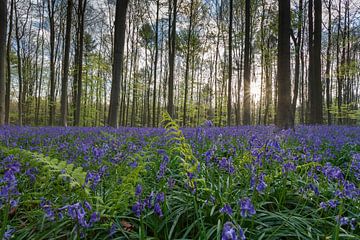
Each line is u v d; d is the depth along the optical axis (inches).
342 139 274.7
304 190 120.0
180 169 153.4
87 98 1168.8
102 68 1004.6
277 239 97.3
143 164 130.0
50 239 94.4
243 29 989.2
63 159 177.3
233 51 1210.0
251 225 101.7
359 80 1556.3
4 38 450.6
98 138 275.9
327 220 111.9
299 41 758.5
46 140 262.1
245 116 681.6
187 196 118.4
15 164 89.4
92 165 158.4
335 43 1072.2
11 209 117.3
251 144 161.5
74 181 103.2
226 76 1374.3
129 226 105.2
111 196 118.3
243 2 949.8
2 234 84.5
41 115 1675.7
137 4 1001.5
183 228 106.6
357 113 933.8
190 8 848.9
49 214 91.9
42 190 127.9
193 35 908.0
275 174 134.2
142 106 1743.4
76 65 968.9
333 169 117.7
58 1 971.9
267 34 917.8
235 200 113.7
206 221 107.6
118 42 472.1
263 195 122.8
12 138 279.7
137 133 349.1
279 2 362.9
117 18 473.7
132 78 1282.0
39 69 1493.6
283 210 117.3
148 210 110.0
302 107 1082.1
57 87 1462.8
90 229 96.5
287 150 158.4
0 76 444.8
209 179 135.6
